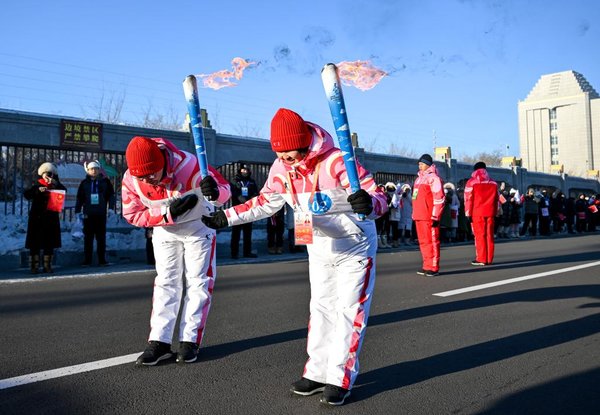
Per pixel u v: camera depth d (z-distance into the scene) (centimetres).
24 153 1049
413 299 600
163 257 380
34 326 473
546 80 8112
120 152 1170
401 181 1930
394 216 1323
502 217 1727
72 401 300
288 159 302
